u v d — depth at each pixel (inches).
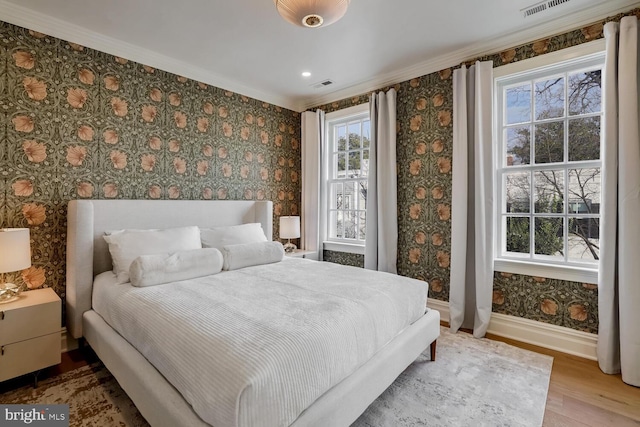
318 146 163.8
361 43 108.8
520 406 69.6
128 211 107.0
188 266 89.4
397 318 74.8
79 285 91.0
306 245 169.8
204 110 134.1
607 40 85.2
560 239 102.3
